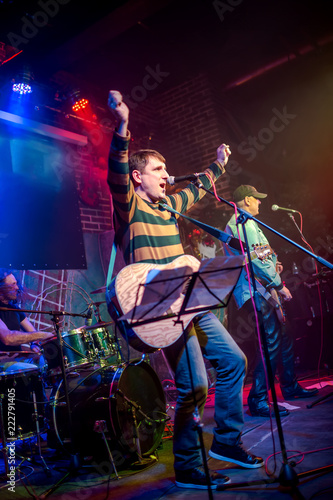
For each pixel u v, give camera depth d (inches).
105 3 180.9
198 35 245.6
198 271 66.7
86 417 108.5
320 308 219.5
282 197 329.7
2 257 182.2
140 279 80.2
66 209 213.2
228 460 90.6
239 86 282.8
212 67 278.7
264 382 135.1
